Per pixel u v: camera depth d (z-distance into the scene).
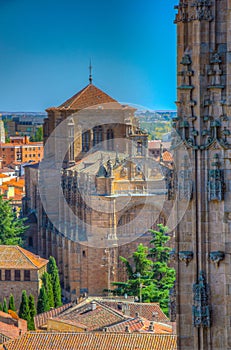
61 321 164.75
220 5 47.78
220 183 47.69
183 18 48.38
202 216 48.16
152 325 147.62
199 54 47.91
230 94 47.84
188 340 48.72
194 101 48.22
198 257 48.31
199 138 48.12
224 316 47.97
